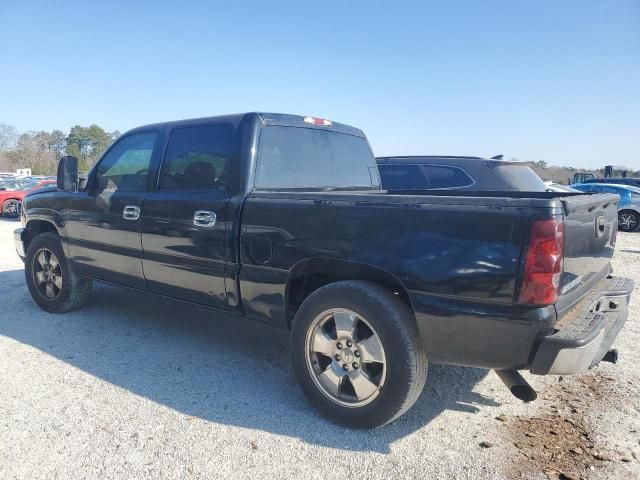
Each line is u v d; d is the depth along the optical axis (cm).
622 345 488
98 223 486
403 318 304
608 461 293
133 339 488
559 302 280
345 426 328
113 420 333
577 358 268
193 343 480
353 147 516
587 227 320
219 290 395
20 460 288
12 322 535
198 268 404
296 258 344
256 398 368
